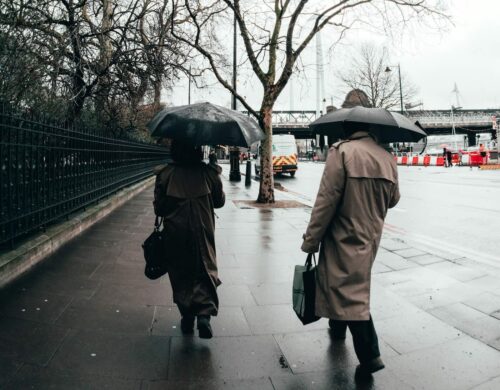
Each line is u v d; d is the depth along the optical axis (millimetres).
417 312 3797
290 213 10008
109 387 2496
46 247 5195
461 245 6656
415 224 8688
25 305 3602
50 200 5867
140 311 3688
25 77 6945
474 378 2715
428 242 6863
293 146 26484
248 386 2586
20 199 4898
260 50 10914
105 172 9617
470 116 87188
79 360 2783
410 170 29000
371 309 3861
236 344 3135
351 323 2688
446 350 3086
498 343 3197
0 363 2666
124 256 5438
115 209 10016
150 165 20469
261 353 3008
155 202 3195
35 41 7398
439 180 19391
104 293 4059
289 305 3953
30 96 7680
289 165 26188
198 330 3182
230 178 22531
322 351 3061
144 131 21750
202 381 2615
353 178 2617
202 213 3193
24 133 4980
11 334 3061
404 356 2996
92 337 3127
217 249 6203
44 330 3174
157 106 16516
